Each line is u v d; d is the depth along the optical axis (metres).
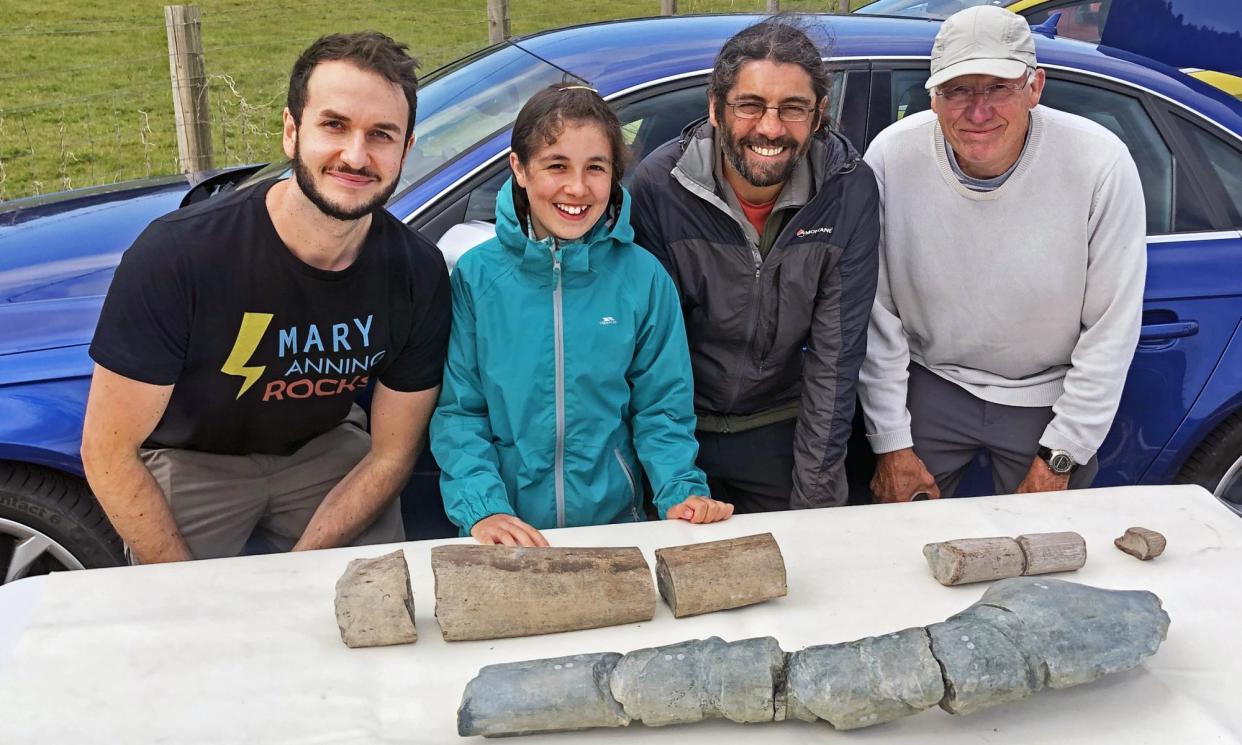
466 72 2.96
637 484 2.16
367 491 2.12
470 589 1.54
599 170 1.89
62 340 2.35
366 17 14.65
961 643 1.39
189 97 5.27
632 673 1.37
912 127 2.30
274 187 1.88
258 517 2.26
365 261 1.89
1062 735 1.38
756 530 1.86
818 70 1.97
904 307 2.41
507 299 1.99
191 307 1.85
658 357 2.09
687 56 2.81
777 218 2.13
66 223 2.94
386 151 1.75
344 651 1.51
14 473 2.29
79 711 1.36
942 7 4.53
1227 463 2.84
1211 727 1.39
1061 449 2.36
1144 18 4.62
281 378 1.98
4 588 1.62
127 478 1.96
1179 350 2.68
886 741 1.37
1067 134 2.18
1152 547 1.76
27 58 11.98
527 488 2.06
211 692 1.41
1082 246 2.24
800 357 2.38
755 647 1.41
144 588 1.64
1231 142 2.86
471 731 1.33
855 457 2.71
